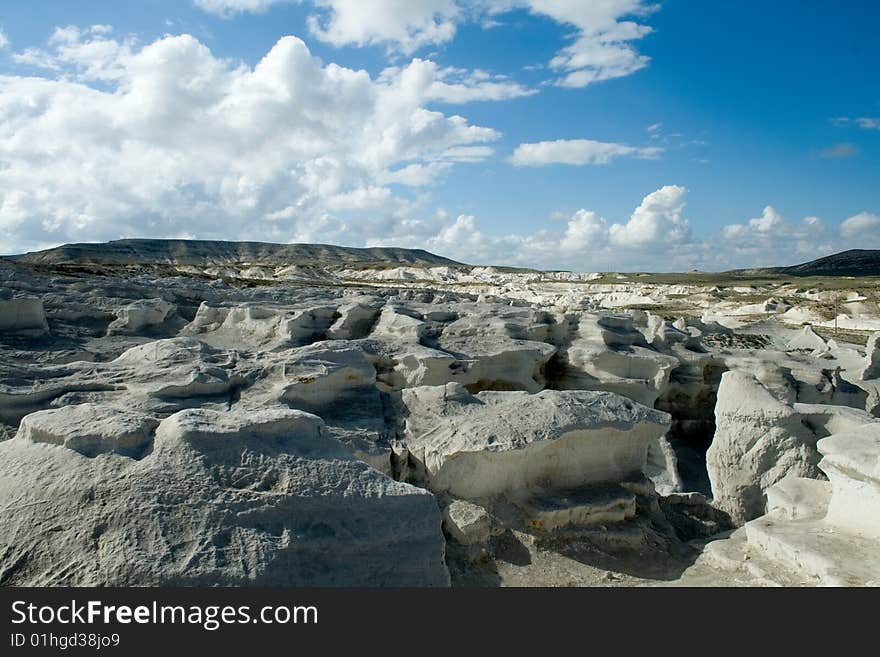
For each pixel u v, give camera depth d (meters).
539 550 10.29
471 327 22.33
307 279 91.62
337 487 6.94
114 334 20.84
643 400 22.45
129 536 5.90
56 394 11.52
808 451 13.66
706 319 51.69
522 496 11.11
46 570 5.64
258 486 6.71
